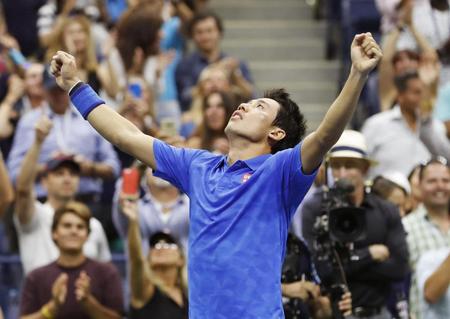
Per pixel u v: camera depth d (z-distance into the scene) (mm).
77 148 23688
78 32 26812
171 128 22000
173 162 12938
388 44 26219
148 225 20734
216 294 12227
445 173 19625
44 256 20750
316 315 16641
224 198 12414
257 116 12789
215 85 24766
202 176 12719
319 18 33875
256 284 12203
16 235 22328
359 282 17734
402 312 18234
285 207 12484
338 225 16547
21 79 26922
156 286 19062
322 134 12133
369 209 18156
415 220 19750
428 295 17844
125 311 20516
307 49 32875
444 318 17797
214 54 28000
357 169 18312
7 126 25516
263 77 32250
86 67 26750
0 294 21250
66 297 19172
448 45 27109
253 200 12352
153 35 26516
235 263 12227
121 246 23516
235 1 34188
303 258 16531
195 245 12438
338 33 32406
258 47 32844
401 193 20328
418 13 27828
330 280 16672
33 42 31953
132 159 25062
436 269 17844
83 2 29656
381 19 30453
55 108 23797
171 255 19094
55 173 21047
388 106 25875
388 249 17938
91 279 19391
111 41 26719
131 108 23562
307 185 12414
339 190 16750
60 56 13156
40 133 20500
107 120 13031
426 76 24984
